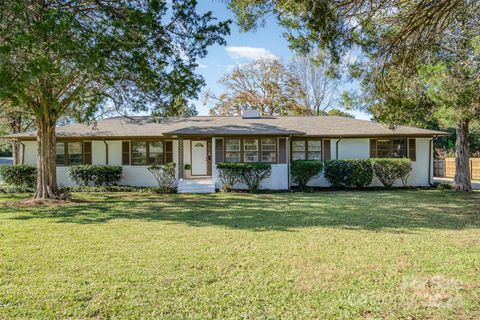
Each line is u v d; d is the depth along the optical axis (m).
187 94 11.20
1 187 16.20
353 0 4.57
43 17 8.27
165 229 7.23
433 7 4.57
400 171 15.70
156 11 9.95
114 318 3.21
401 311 3.32
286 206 10.66
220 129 16.00
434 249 5.49
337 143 16.56
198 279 4.21
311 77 31.39
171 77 10.84
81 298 3.65
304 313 3.31
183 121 18.67
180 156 16.02
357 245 5.81
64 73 8.73
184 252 5.42
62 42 7.58
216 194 14.32
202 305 3.48
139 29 9.49
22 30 7.63
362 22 5.05
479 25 5.61
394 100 7.77
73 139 16.25
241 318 3.21
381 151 16.55
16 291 3.83
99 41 8.52
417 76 7.02
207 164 17.56
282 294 3.76
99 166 16.03
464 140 14.74
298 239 6.27
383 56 5.86
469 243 5.85
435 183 16.97
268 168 15.08
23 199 12.97
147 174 16.75
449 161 23.33
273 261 4.93
